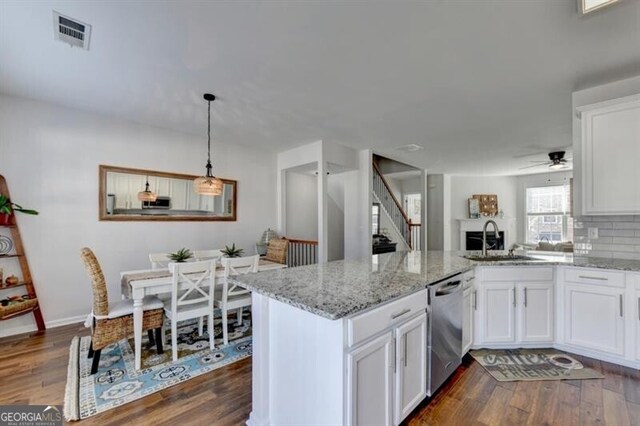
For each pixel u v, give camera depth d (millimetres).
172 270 2604
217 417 1857
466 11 1851
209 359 2611
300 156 5168
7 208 3020
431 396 2029
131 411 1906
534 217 8297
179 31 2061
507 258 3057
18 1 1766
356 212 5512
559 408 1925
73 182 3523
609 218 2879
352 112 3572
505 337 2727
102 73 2658
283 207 5590
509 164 6789
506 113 3615
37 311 3246
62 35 2113
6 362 2539
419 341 1889
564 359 2566
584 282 2631
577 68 2547
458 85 2875
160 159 4172
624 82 2736
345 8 1823
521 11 1852
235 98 3168
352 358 1376
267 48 2258
